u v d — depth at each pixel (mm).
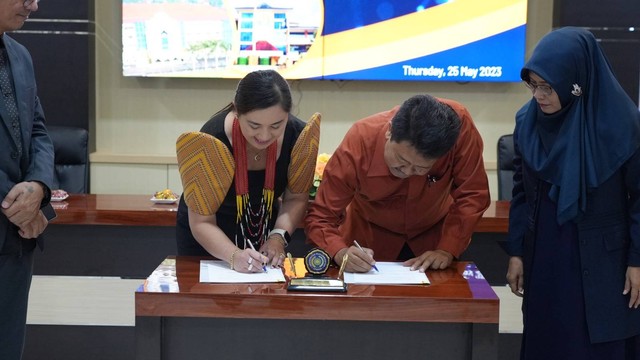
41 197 2219
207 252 2422
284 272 2152
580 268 2166
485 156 5047
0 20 2133
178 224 2475
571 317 2182
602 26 4680
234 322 1938
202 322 1938
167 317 1935
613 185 2160
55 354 3301
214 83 4977
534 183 2250
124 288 3281
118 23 4934
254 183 2250
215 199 2139
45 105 4754
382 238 2547
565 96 2111
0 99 2174
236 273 2100
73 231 3258
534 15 4941
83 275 3273
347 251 2191
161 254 3273
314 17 4750
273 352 1950
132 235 3264
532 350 2264
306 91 4980
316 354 1953
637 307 2195
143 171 4844
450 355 1959
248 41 4770
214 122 2189
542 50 2119
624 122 2098
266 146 2088
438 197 2383
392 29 4766
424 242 2543
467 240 2307
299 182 2287
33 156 2295
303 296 1898
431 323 1944
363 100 4992
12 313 2258
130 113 5008
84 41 4727
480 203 2314
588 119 2121
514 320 3195
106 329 3301
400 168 2111
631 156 2104
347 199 2350
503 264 3158
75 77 4746
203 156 2088
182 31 4766
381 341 1951
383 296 1910
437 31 4766
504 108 5008
